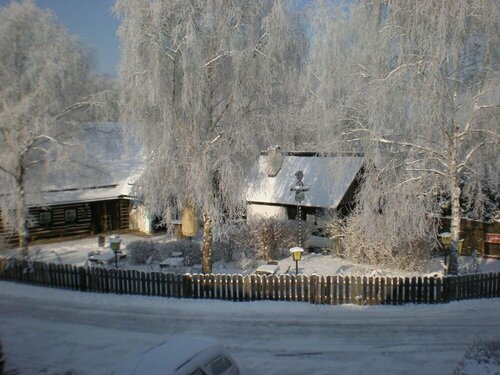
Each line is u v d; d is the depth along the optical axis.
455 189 17.95
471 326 14.28
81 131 25.42
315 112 19.50
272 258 23.23
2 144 23.97
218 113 19.61
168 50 18.19
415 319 14.98
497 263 22.22
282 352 12.55
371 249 21.45
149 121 19.41
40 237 30.73
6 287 20.02
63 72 23.48
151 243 23.81
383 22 17.53
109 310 16.66
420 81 16.50
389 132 17.62
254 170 28.23
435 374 10.88
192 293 17.64
